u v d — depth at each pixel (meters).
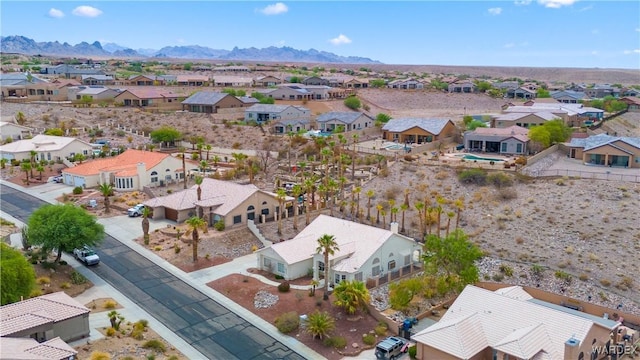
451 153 104.50
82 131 135.38
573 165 89.69
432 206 79.81
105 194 83.50
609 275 61.31
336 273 60.69
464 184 84.19
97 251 69.62
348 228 67.44
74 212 65.12
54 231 61.47
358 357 48.31
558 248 66.88
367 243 63.72
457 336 44.06
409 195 84.50
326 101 180.88
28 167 97.94
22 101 161.62
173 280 62.28
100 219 81.06
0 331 42.97
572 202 74.69
